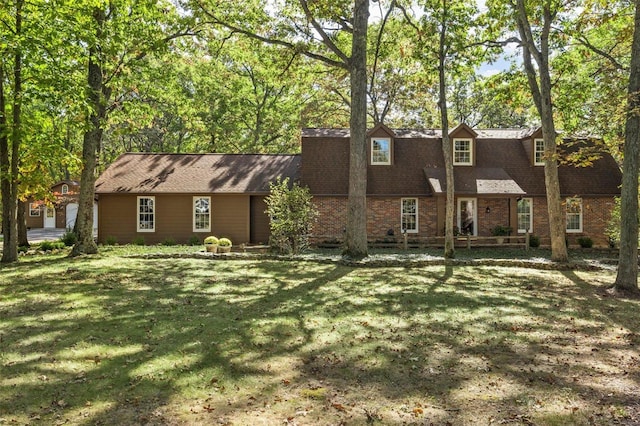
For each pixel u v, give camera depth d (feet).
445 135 56.85
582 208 75.82
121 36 54.19
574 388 17.80
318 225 74.79
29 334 24.04
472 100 134.62
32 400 16.21
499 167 78.43
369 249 69.31
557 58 64.95
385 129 77.92
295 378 18.62
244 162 86.48
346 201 75.10
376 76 113.80
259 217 79.61
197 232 78.07
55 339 23.16
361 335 24.79
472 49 63.57
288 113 127.34
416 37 64.80
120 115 67.72
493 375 19.10
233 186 78.23
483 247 71.20
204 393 17.04
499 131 85.61
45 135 51.03
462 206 81.30
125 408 15.72
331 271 47.85
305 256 57.88
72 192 120.16
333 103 119.65
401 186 75.51
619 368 20.12
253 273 45.80
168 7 61.21
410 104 117.29
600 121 44.16
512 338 24.54
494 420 15.07
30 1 46.32
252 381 18.25
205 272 46.06
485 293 36.91
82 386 17.44
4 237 51.88
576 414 15.56
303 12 61.67
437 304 32.58
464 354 21.84
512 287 39.99
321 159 78.54
